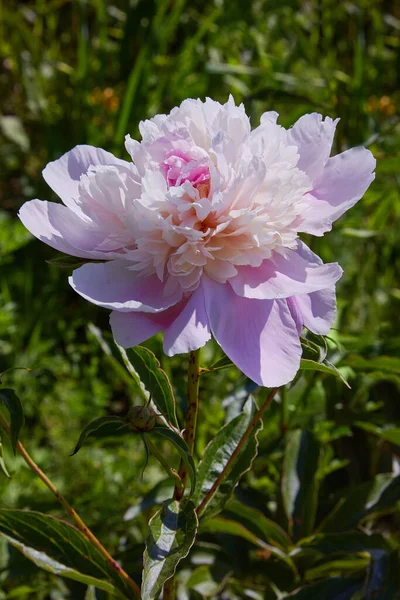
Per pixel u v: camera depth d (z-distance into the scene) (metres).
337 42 1.45
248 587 0.66
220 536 0.67
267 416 0.72
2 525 0.53
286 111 1.19
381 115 1.11
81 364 1.05
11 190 1.30
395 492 0.66
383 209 0.94
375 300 1.01
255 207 0.43
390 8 1.57
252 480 0.77
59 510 0.74
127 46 1.25
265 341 0.42
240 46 1.39
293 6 1.44
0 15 1.37
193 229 0.42
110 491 0.78
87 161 0.49
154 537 0.47
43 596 0.73
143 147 0.45
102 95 1.23
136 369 0.56
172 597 0.55
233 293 0.43
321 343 0.47
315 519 0.70
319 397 0.72
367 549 0.61
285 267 0.44
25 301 1.07
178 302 0.43
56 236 0.44
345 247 1.05
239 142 0.44
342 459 0.80
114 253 0.44
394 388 0.87
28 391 0.93
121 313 0.42
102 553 0.53
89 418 0.90
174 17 1.27
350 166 0.46
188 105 0.46
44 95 1.31
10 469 0.79
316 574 0.66
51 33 1.43
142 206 0.42
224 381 0.83
